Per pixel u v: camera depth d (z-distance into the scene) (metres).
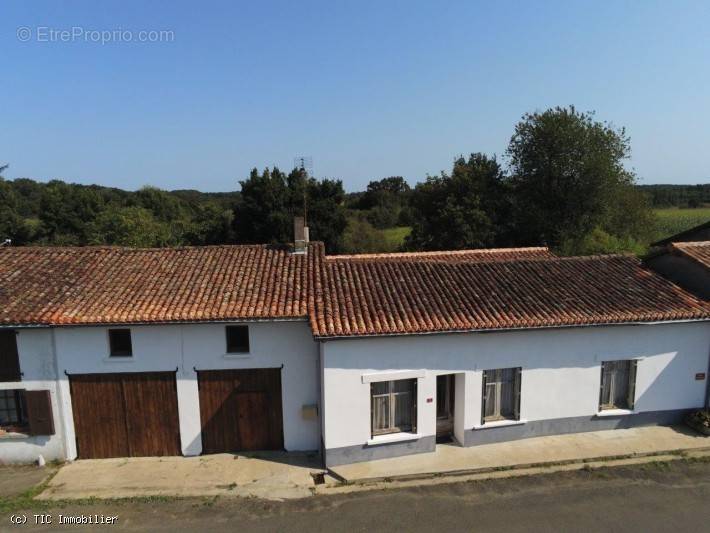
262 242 40.06
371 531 9.87
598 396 13.43
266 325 12.81
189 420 12.98
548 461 12.20
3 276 13.88
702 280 14.26
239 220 41.12
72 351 12.52
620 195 39.00
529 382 13.05
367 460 12.41
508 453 12.58
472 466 12.04
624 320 12.74
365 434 12.31
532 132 38.44
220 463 12.63
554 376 13.15
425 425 12.62
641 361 13.45
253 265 15.09
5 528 10.05
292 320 12.42
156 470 12.31
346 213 43.56
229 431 13.14
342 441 12.22
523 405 13.11
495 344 12.72
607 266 15.95
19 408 12.94
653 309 13.19
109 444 12.94
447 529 9.87
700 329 13.55
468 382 12.71
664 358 13.53
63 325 12.07
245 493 11.28
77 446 12.88
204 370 12.84
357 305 12.85
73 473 12.21
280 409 13.18
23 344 12.38
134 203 68.12
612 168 36.53
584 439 13.16
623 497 10.82
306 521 10.22
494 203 39.78
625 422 13.69
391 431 12.70
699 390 13.81
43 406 12.45
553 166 37.44
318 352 12.75
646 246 39.72
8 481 11.91
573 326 12.64
